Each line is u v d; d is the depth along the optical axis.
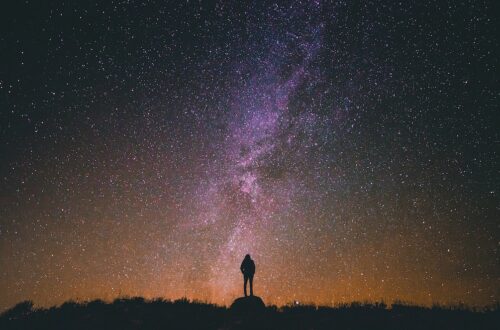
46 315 11.70
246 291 12.96
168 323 10.95
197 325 10.93
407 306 11.84
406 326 9.81
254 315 11.30
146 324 10.82
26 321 11.15
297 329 10.03
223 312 12.15
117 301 13.21
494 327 9.49
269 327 10.23
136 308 12.32
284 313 11.72
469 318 10.29
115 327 10.50
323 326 10.13
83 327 10.52
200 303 13.43
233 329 10.32
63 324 10.84
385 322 10.22
